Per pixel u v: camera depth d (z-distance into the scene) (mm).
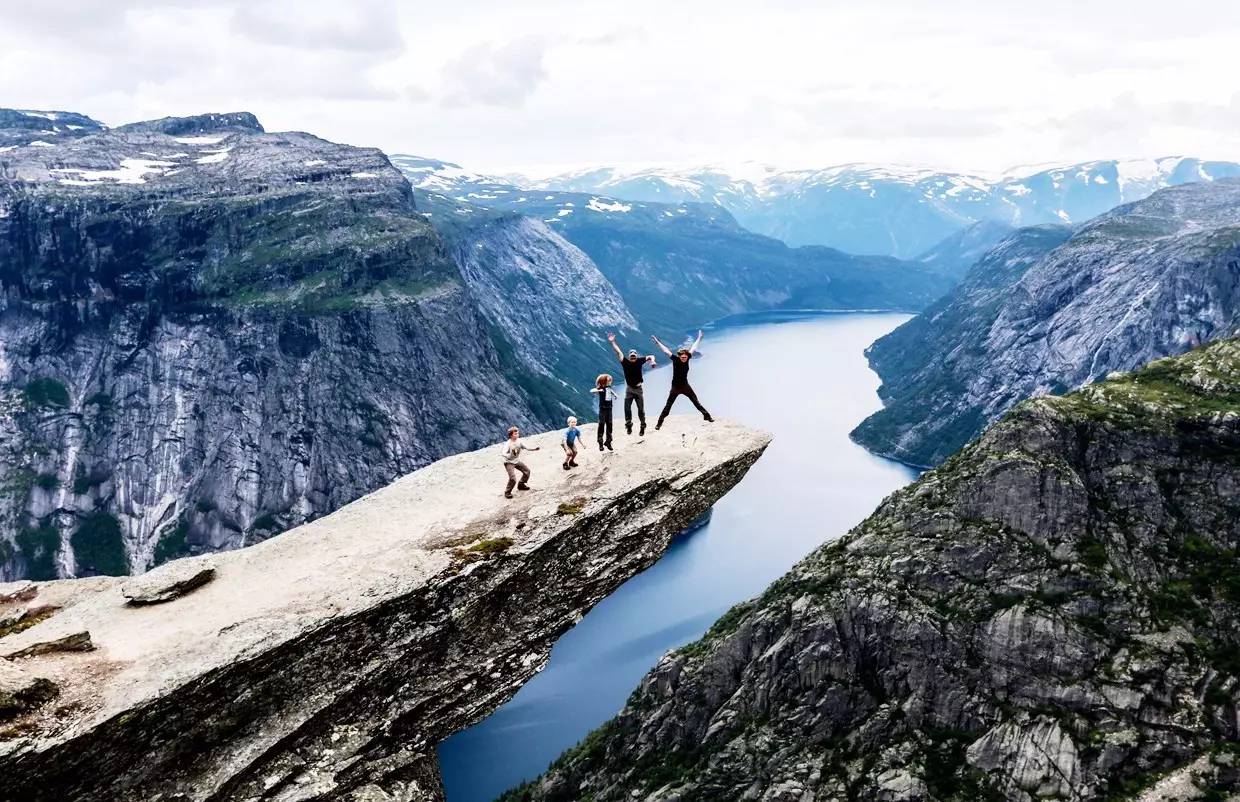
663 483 37688
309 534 35812
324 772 29703
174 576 31500
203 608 30297
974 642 100062
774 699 106188
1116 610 98000
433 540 33938
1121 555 103688
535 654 35156
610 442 40594
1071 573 101875
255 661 27906
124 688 25922
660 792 105000
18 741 23547
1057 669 95750
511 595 34031
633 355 41156
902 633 102625
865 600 107000
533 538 34094
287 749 29297
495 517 35438
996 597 102812
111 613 30266
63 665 26672
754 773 100375
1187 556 102688
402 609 31062
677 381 42969
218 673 27125
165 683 26219
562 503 36000
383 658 31062
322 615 29547
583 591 36000
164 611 30234
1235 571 99188
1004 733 93312
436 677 32656
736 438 41969
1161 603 98688
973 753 93625
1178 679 91375
